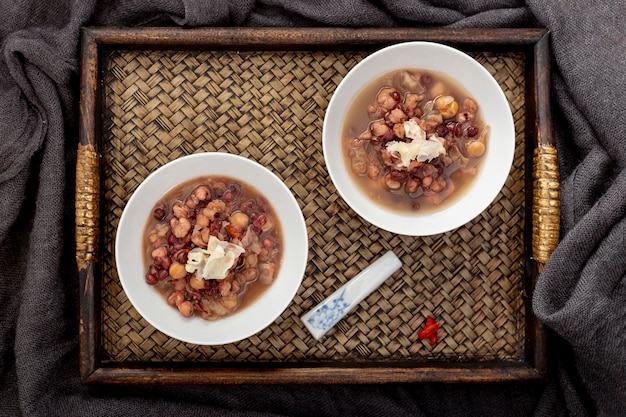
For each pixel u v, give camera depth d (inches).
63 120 22.5
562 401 23.3
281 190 20.4
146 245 20.7
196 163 20.4
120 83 21.9
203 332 20.4
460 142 21.4
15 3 22.5
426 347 22.2
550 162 21.4
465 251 22.4
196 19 21.5
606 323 21.3
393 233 22.2
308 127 22.1
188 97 22.0
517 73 22.4
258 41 21.4
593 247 21.5
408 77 21.2
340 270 22.1
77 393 22.9
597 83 21.9
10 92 22.5
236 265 20.4
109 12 22.6
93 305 21.0
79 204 20.9
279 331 22.0
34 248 22.2
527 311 22.1
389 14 23.0
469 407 24.0
